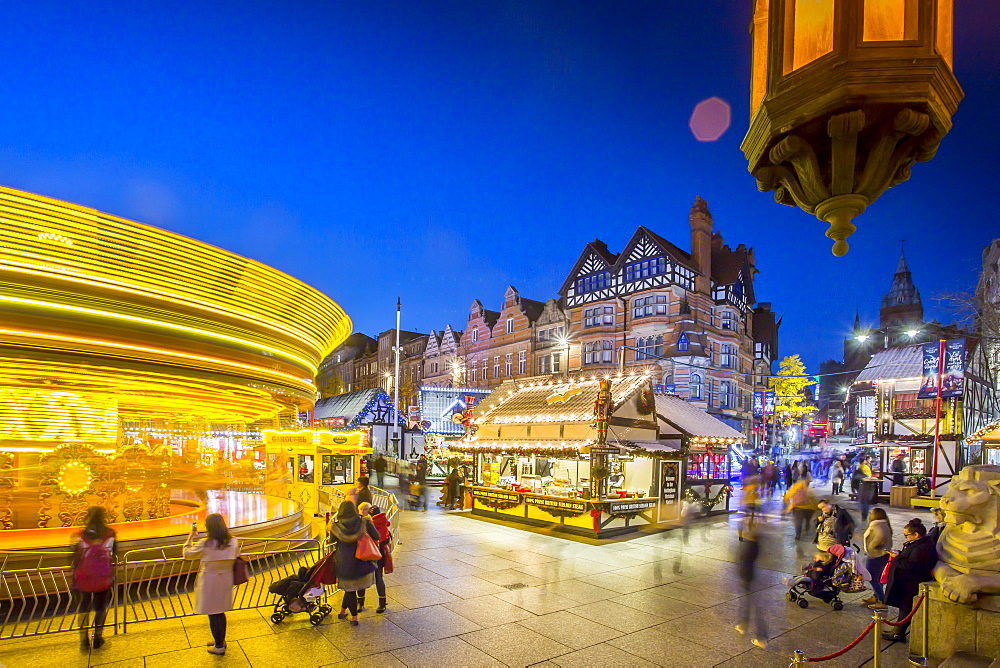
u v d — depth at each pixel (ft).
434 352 216.13
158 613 25.95
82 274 23.70
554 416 56.13
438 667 20.89
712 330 146.92
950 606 20.30
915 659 21.06
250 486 70.49
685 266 141.18
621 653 22.47
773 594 30.86
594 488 47.88
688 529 48.91
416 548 41.32
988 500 20.29
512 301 178.91
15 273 22.30
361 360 277.23
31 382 28.35
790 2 7.85
